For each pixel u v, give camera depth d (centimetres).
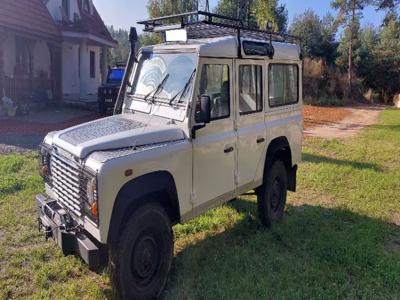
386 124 1909
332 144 1265
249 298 391
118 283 368
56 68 2000
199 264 464
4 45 1623
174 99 438
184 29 459
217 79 455
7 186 689
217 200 470
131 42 500
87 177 346
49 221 411
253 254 490
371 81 4050
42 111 1767
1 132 1216
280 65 577
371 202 703
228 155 474
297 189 779
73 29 1939
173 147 400
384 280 437
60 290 408
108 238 347
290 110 611
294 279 431
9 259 468
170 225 410
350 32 3578
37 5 1830
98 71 2611
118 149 374
